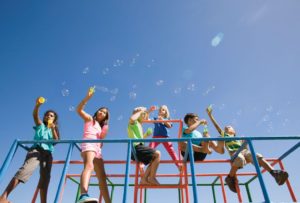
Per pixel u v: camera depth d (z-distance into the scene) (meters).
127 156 2.34
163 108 5.08
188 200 2.93
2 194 2.64
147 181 3.06
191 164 2.25
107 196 2.92
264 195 2.04
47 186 3.18
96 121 3.32
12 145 2.49
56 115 3.89
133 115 3.60
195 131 4.12
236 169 3.46
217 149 3.94
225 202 3.91
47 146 3.32
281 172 3.14
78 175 3.90
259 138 2.41
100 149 3.16
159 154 3.17
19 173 2.81
